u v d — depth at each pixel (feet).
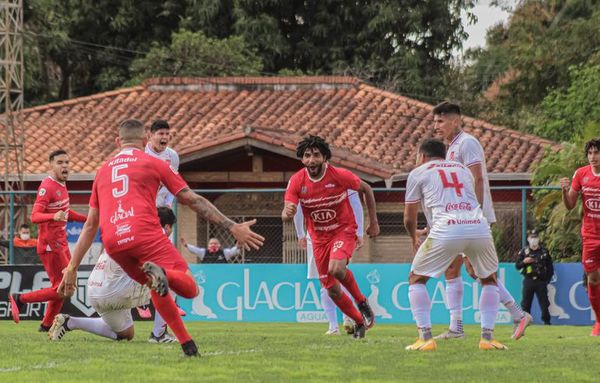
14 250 137.28
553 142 198.59
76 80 301.43
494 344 70.23
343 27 287.48
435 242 68.08
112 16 294.25
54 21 284.82
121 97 228.43
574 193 97.14
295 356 65.21
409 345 73.97
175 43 270.05
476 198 74.13
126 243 59.67
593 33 248.32
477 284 124.26
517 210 143.02
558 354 67.26
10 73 207.72
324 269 81.71
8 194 136.77
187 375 55.31
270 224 162.61
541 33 264.52
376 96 219.41
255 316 128.26
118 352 67.72
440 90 286.87
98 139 211.41
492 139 201.05
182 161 181.68
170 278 58.65
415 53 279.49
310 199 80.48
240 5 281.74
